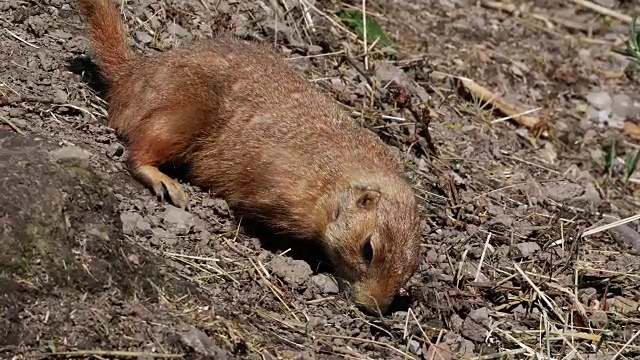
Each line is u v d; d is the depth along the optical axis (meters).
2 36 12.27
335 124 11.79
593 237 13.79
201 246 10.50
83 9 12.12
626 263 13.17
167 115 11.44
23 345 7.91
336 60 15.65
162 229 10.42
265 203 11.20
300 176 11.12
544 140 17.05
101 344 8.20
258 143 11.38
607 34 20.39
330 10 16.88
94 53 12.23
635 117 18.30
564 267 12.54
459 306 11.18
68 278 8.41
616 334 11.52
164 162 11.52
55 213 8.58
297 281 10.60
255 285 10.30
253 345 9.11
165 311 8.85
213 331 8.92
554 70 18.80
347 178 11.08
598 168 16.80
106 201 9.26
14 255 8.19
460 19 19.09
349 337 10.02
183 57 11.77
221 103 11.67
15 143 9.24
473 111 16.64
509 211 13.81
